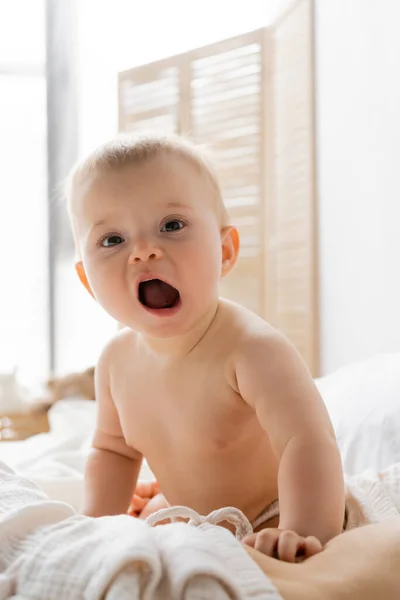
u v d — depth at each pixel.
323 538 0.72
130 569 0.47
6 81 4.20
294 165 3.28
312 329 3.12
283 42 3.38
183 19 4.16
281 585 0.49
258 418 0.83
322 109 3.07
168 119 3.66
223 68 3.53
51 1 4.22
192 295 0.86
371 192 2.65
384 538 0.55
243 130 3.46
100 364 1.04
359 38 2.73
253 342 0.86
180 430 0.92
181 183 0.88
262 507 0.93
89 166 0.90
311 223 3.14
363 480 1.02
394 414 1.39
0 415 3.26
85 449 1.92
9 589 0.51
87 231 0.89
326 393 1.62
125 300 0.87
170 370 0.92
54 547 0.52
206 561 0.46
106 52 4.29
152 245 0.85
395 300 2.47
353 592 0.49
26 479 0.72
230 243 0.98
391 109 2.49
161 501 1.07
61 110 4.22
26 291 4.18
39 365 4.18
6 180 4.18
